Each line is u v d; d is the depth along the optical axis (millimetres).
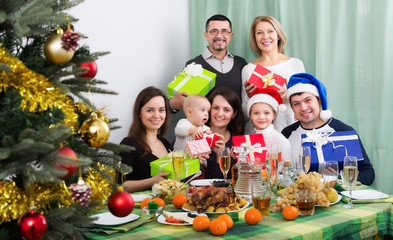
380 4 2535
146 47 3117
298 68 2775
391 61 2529
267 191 1373
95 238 1207
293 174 1823
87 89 1182
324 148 1917
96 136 1152
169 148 2461
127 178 2219
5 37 1062
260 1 3078
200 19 3320
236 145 2012
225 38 2893
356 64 2631
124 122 3016
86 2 2773
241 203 1498
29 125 1000
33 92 1022
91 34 2809
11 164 975
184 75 2785
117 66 2953
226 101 2471
